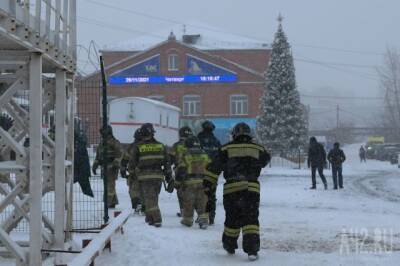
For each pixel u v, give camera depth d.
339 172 25.23
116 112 39.25
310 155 25.03
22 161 7.91
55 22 8.86
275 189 24.53
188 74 68.69
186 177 13.09
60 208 9.44
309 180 30.56
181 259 9.64
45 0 8.17
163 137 41.72
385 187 26.89
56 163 9.41
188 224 13.20
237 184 9.56
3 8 6.65
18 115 9.88
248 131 9.80
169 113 43.84
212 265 9.21
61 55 9.12
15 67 8.49
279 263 9.30
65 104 9.48
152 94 69.00
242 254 10.02
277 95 59.00
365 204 18.95
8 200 7.86
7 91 7.96
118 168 15.12
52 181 9.59
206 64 68.69
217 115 68.38
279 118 58.56
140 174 12.95
